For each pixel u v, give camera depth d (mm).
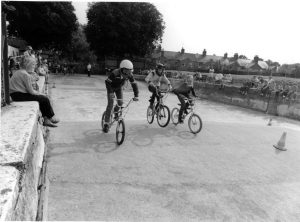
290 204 3797
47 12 29547
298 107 11609
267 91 13016
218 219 3219
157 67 7238
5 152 1629
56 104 10305
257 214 3436
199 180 4258
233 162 5258
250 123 10016
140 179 4078
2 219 1025
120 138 5910
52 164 4309
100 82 23031
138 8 34375
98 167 4363
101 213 3080
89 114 8766
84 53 54344
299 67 35969
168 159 5051
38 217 2523
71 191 3510
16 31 31109
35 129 2625
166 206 3381
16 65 9930
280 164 5434
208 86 17594
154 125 7660
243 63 74188
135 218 3057
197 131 6918
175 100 14977
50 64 32750
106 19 33531
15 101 3449
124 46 35844
